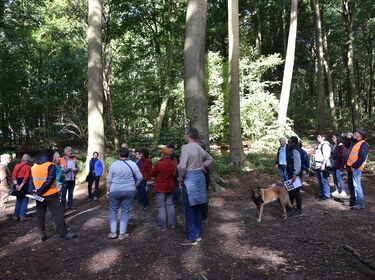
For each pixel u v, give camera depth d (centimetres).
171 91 1748
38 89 2252
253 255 365
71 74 2231
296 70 3259
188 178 409
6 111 2525
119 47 2511
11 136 2634
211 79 1577
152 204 679
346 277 296
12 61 1977
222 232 462
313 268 321
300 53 3034
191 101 746
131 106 2036
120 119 2155
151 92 1948
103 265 352
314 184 829
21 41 1903
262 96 1523
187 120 734
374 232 430
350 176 581
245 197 722
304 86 3775
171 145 657
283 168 635
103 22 1972
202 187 414
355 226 463
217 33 1989
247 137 1747
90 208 678
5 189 601
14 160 1655
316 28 1952
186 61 751
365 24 2081
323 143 643
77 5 2306
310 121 2356
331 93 2158
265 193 519
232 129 1088
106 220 561
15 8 1672
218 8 2058
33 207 730
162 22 2042
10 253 408
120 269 339
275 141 1421
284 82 1442
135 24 2036
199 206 429
